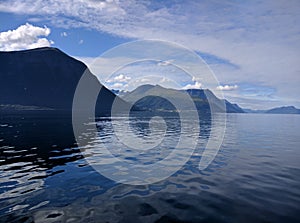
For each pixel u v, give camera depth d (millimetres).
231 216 8492
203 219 8234
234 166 16062
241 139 32156
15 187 11312
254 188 11523
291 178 13258
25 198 9945
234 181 12641
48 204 9336
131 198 10078
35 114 94688
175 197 10258
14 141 26562
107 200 9812
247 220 8211
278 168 15586
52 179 12656
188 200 9930
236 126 60500
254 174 14047
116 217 8297
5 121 56844
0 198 9914
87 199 9898
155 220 8109
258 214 8672
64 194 10445
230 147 24625
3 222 7867
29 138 29141
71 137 30562
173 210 8930
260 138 34031
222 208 9164
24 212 8609
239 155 20141
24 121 57656
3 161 16953
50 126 45625
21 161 17000
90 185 11727
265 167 15844
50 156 18766
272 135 39031
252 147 24938
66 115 91375
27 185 11625
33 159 17656
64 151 20953
